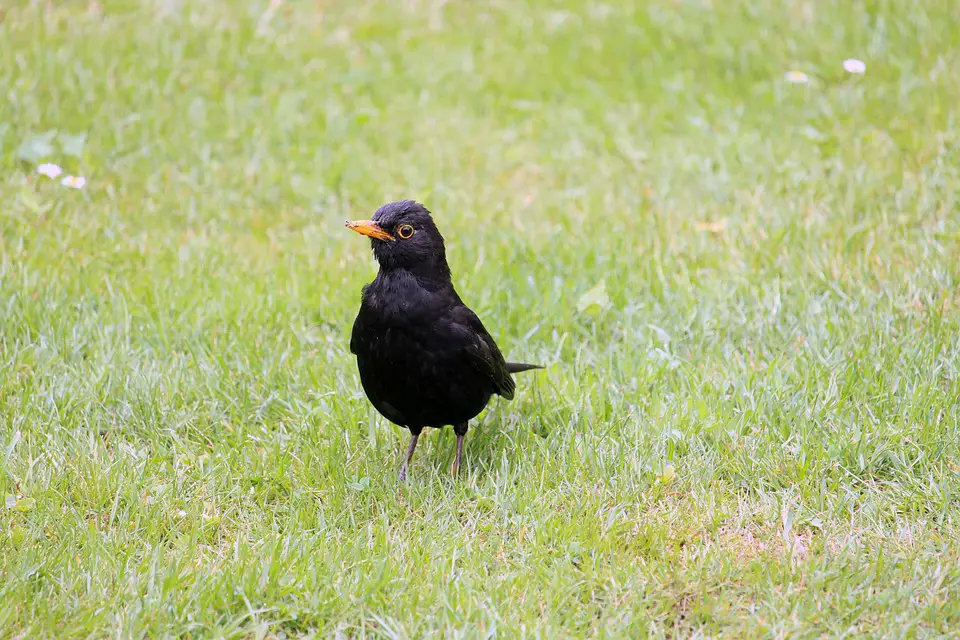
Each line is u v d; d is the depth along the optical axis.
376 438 9.78
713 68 16.55
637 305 11.56
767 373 10.07
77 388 9.98
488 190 14.04
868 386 9.84
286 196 13.79
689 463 9.16
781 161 14.14
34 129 14.47
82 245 12.27
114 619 7.32
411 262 8.58
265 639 7.34
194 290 11.55
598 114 15.68
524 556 8.13
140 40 16.53
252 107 15.30
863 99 15.27
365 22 17.75
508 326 11.34
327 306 11.49
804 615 7.40
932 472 8.91
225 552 8.23
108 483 8.80
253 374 10.40
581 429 9.80
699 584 7.70
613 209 13.41
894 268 11.49
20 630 7.23
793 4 17.48
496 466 9.34
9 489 8.83
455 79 16.53
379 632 7.34
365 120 15.27
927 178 13.22
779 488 8.89
